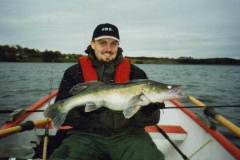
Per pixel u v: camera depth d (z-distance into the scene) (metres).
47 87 6.47
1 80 8.38
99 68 1.34
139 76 1.36
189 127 1.78
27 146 1.61
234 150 1.29
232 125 1.37
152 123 1.24
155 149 1.19
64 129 1.52
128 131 1.24
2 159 1.02
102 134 1.22
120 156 1.20
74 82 1.31
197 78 11.26
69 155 1.16
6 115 3.10
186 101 3.82
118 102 1.14
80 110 1.22
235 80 10.48
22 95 5.19
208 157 1.39
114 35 1.32
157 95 1.13
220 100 4.82
